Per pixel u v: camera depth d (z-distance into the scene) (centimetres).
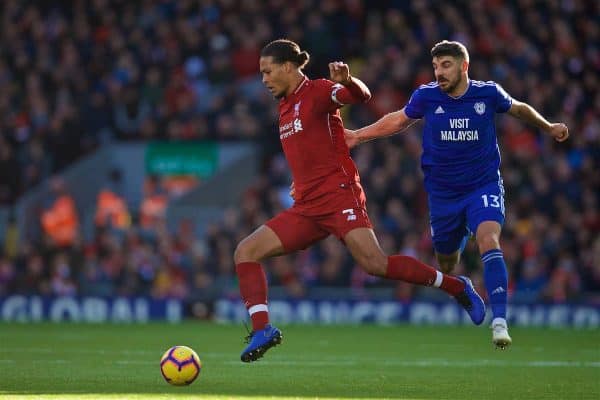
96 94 9156
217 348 4556
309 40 9050
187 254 7581
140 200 8662
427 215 7481
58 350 4325
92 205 8700
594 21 9150
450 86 3088
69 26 9875
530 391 2931
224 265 7381
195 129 8675
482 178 3170
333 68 2795
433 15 9338
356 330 6056
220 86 9150
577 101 8362
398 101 8444
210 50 9350
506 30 8925
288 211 2986
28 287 7462
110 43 9594
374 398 2727
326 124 2933
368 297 6962
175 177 8650
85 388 2850
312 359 4025
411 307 6794
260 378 3206
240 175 8575
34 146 8688
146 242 7994
